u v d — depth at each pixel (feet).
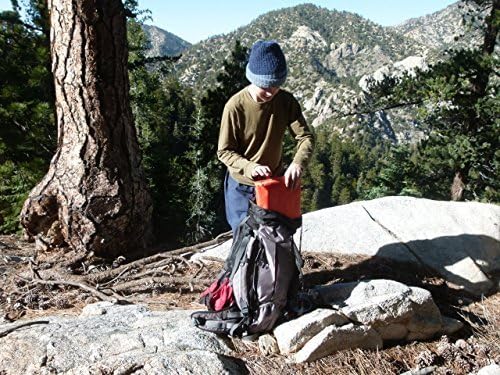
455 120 49.19
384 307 11.10
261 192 10.68
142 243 17.62
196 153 55.77
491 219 16.61
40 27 44.37
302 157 10.83
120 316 11.51
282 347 10.44
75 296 13.92
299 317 10.91
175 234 37.11
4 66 43.29
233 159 10.80
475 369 10.65
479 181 50.85
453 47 49.73
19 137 41.60
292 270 10.96
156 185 43.11
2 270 16.06
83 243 16.52
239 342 10.69
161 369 9.21
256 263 10.72
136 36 74.33
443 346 11.14
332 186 247.70
